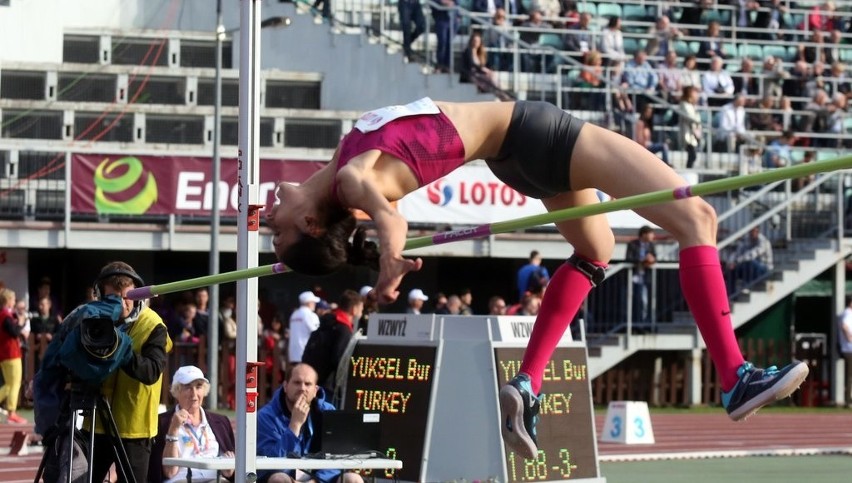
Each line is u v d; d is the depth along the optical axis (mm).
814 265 38812
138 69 43688
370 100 43969
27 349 34469
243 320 13141
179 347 34656
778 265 39156
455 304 34438
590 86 42344
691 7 48844
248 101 13031
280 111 42938
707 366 38594
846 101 46750
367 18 45906
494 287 43062
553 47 45406
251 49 13023
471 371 18938
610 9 48312
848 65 49312
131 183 37031
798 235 39750
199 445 16125
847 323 39562
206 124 43125
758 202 39469
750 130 45344
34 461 24516
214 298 34000
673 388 38625
